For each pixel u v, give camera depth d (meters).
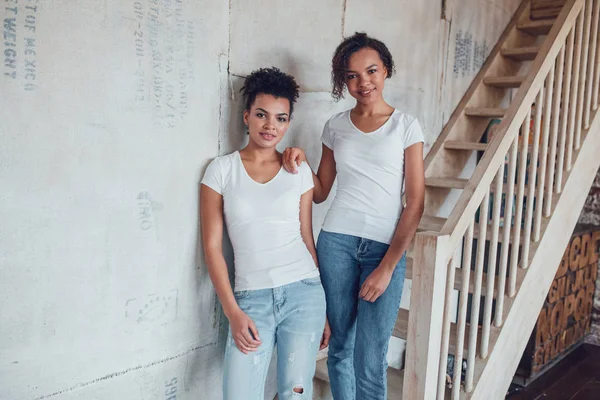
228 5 1.88
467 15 3.12
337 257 1.84
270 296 1.72
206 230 1.79
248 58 1.98
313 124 2.31
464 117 3.13
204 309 1.93
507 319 2.22
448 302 1.84
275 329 1.76
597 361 3.56
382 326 1.79
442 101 3.04
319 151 2.36
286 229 1.78
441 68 3.00
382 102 1.86
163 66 1.68
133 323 1.70
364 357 1.81
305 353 1.72
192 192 1.83
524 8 3.47
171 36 1.70
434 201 2.97
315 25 2.24
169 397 1.86
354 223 1.81
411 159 1.77
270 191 1.78
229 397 1.69
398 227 1.74
